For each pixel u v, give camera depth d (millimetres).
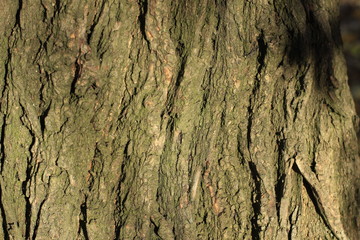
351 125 1197
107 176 1114
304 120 1135
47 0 1079
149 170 1116
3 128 1112
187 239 1130
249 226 1142
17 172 1115
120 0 1083
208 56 1108
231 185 1137
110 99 1103
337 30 1210
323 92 1169
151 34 1092
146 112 1108
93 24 1086
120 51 1092
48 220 1104
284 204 1130
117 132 1112
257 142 1127
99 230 1115
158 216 1123
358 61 2848
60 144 1102
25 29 1090
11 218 1117
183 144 1115
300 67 1132
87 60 1083
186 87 1104
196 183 1126
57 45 1085
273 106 1132
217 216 1139
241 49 1115
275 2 1115
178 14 1098
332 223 1157
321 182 1146
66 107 1100
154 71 1103
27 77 1099
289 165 1130
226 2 1104
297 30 1128
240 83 1121
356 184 1216
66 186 1105
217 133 1128
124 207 1116
